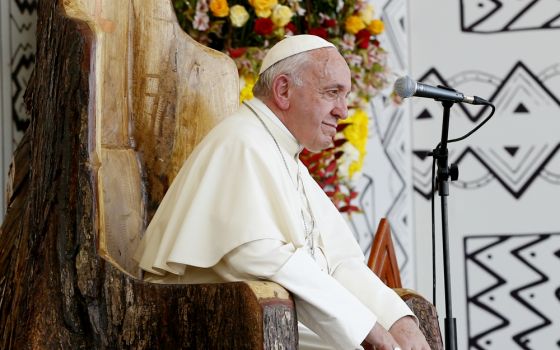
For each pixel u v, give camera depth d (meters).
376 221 15.11
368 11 13.01
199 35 12.34
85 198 8.17
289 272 8.06
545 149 15.30
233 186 8.57
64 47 8.40
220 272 8.38
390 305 9.09
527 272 15.23
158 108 9.88
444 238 9.62
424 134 15.36
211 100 10.12
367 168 15.10
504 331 15.20
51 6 8.88
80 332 8.12
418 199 15.35
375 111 15.16
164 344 7.86
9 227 9.60
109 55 9.52
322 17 12.89
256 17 12.54
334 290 8.12
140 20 9.85
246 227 8.25
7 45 13.44
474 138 15.34
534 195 15.26
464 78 15.44
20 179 9.80
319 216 9.65
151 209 9.70
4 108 13.36
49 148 8.48
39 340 8.18
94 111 8.25
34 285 8.34
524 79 15.36
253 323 7.44
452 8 15.46
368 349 8.45
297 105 9.32
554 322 15.16
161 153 9.85
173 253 8.31
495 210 15.29
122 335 8.00
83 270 8.12
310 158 12.55
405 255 15.23
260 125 9.28
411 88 9.19
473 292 15.27
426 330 9.36
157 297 7.93
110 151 9.44
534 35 15.35
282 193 8.59
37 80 9.02
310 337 9.20
